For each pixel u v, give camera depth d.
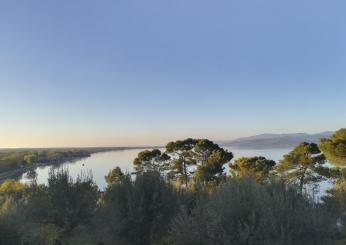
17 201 12.66
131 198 9.88
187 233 6.35
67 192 10.96
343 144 28.02
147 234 9.70
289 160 33.97
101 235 10.19
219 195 6.68
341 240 8.07
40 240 9.27
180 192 10.62
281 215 5.88
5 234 8.20
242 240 5.66
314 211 6.40
